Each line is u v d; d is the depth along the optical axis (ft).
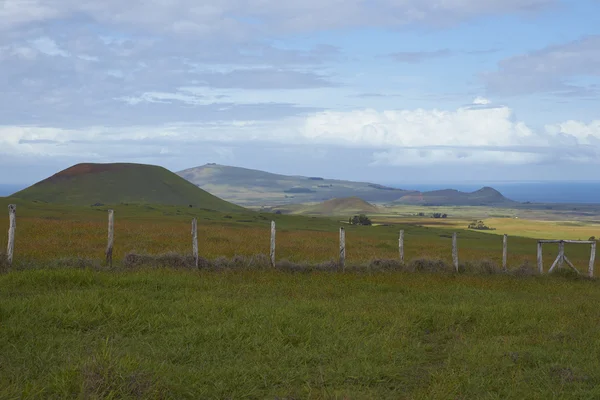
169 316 39.65
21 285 51.03
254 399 25.49
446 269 85.81
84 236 119.96
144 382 24.68
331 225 358.43
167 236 129.29
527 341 37.47
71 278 53.67
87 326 36.14
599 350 34.86
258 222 329.72
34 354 29.19
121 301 42.42
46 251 86.38
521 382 28.19
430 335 39.91
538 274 89.56
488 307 49.88
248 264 75.20
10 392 22.97
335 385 27.35
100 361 25.68
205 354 31.04
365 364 30.12
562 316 47.47
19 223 147.23
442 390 26.14
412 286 66.39
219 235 142.20
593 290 75.10
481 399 25.85
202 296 47.80
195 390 25.57
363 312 44.11
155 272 63.82
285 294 55.06
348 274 74.02
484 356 32.60
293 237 159.43
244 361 30.25
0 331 32.45
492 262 91.15
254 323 37.27
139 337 34.17
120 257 84.07
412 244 169.27
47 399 23.40
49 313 36.70
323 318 40.78
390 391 27.22
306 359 31.04
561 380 28.48
